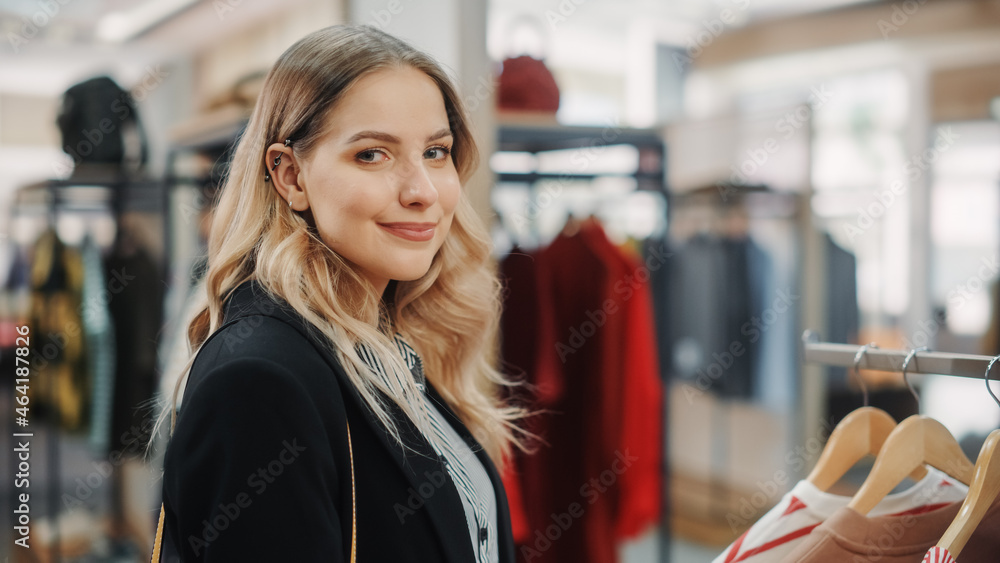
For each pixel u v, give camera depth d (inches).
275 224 30.7
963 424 124.5
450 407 40.6
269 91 31.6
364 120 29.5
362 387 29.0
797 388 109.3
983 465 30.4
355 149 29.6
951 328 129.3
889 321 127.9
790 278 110.2
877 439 35.1
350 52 30.0
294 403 25.3
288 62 31.1
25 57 88.4
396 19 74.8
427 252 31.3
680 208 105.7
